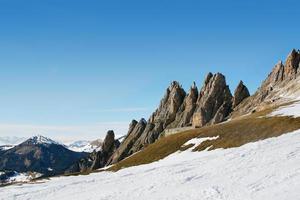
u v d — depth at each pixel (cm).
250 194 4150
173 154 10925
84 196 5428
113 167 12494
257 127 9925
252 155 6069
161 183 5444
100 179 6812
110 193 5328
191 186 4981
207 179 5225
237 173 5175
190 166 6288
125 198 4956
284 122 9562
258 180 4634
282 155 5638
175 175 5791
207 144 10356
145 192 5097
